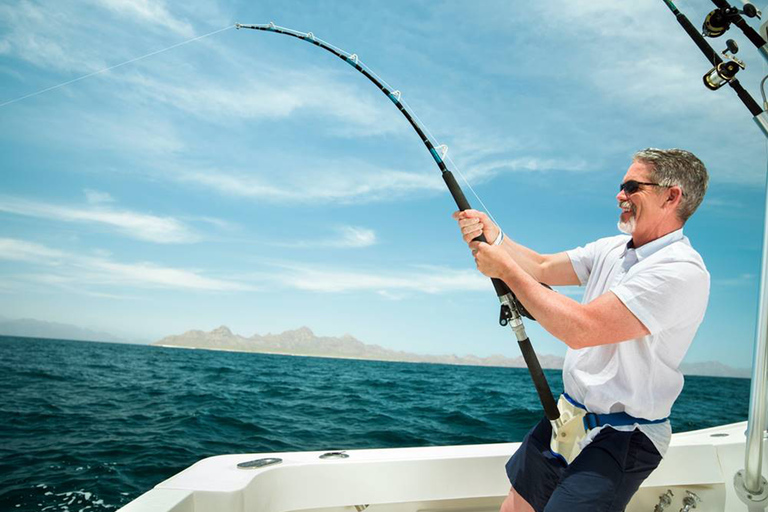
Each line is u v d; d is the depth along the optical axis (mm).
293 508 1456
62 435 6562
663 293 1075
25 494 4102
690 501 1664
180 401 10742
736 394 28391
